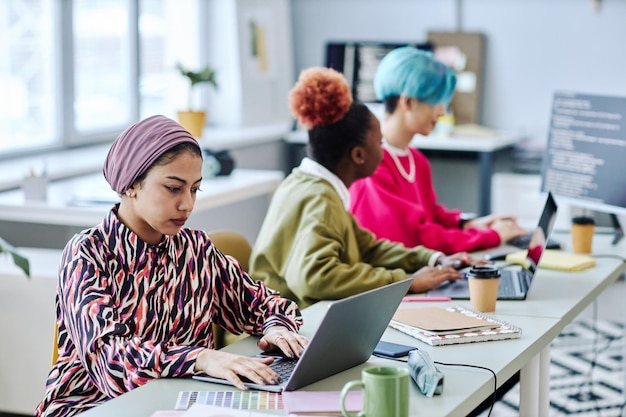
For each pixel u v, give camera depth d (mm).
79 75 4844
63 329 1918
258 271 2596
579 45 5695
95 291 1798
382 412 1469
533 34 5797
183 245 1967
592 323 4777
